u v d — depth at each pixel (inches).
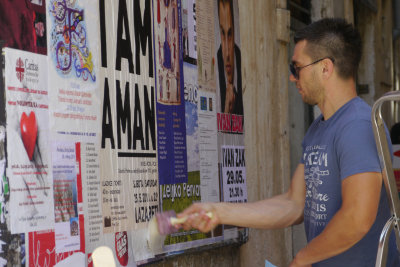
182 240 151.6
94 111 127.0
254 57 208.5
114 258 129.4
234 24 188.1
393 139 230.2
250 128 202.2
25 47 111.1
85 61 125.4
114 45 134.1
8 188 105.8
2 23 106.8
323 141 105.5
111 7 133.9
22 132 109.3
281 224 116.0
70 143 120.0
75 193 120.2
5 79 106.7
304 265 101.3
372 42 386.3
